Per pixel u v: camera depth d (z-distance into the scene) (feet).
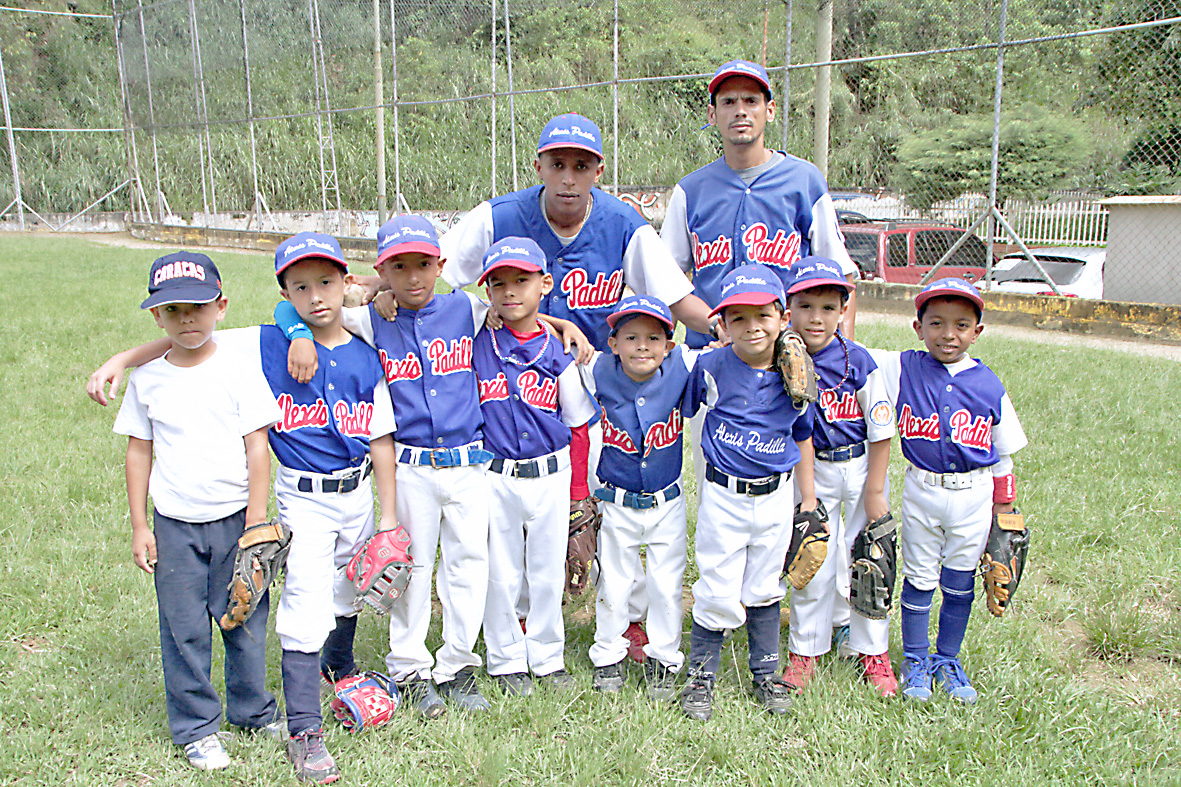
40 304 33.06
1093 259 41.86
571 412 10.17
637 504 10.14
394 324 9.70
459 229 11.26
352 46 69.72
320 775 8.52
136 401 8.61
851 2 48.08
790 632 10.68
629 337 9.59
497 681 10.37
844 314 11.75
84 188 81.25
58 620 11.44
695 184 12.15
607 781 8.68
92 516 14.24
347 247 58.44
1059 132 49.67
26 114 83.76
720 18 72.33
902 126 57.62
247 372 8.76
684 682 10.44
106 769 8.65
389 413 9.61
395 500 9.95
